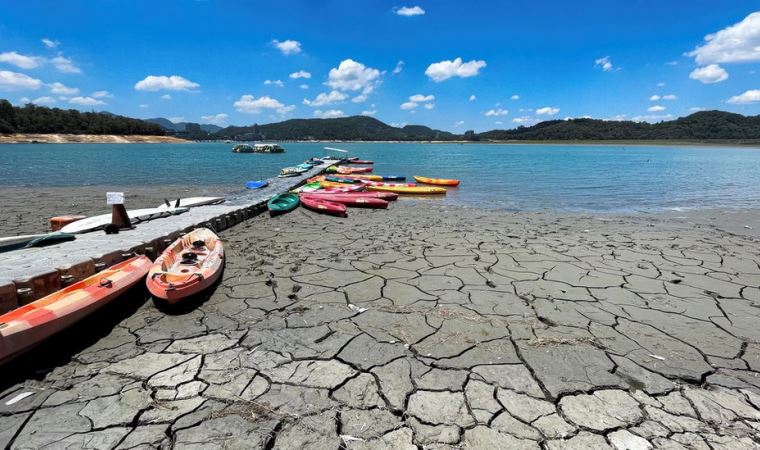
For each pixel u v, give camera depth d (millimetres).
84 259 6250
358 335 5078
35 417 3578
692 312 5879
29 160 43062
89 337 5008
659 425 3555
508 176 31203
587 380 4180
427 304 6051
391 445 3297
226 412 3645
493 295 6430
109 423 3498
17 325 4188
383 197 17719
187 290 5660
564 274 7508
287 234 10820
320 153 72188
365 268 7727
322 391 3965
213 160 47281
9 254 6551
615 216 14703
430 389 4012
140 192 19328
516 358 4582
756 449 3283
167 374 4215
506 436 3402
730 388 4094
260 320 5480
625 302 6215
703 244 10094
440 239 10234
